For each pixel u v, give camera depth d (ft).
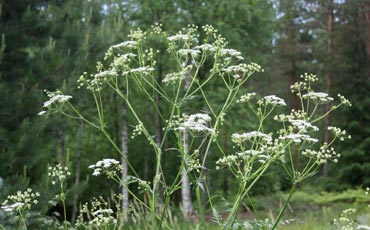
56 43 39.63
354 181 76.74
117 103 71.92
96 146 79.97
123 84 54.08
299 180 13.37
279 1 98.89
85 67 37.78
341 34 84.64
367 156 76.43
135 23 62.03
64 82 35.01
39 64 36.58
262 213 58.23
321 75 93.61
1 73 37.37
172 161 79.46
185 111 58.44
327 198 65.05
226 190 76.02
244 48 61.87
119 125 82.53
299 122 13.66
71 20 42.63
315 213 57.06
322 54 85.92
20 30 37.99
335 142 80.69
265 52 94.22
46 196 30.22
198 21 57.16
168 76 15.47
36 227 27.45
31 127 33.42
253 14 62.85
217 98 56.70
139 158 81.92
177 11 58.39
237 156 13.93
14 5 38.58
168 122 14.82
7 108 33.94
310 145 13.94
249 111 62.64
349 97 78.79
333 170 83.71
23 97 34.68
